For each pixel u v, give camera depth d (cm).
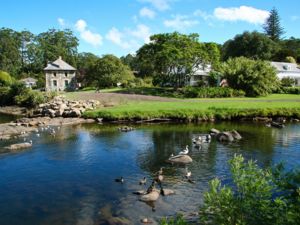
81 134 4234
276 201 887
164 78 8806
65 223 1758
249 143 3606
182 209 1903
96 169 2714
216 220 944
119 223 1739
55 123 5150
